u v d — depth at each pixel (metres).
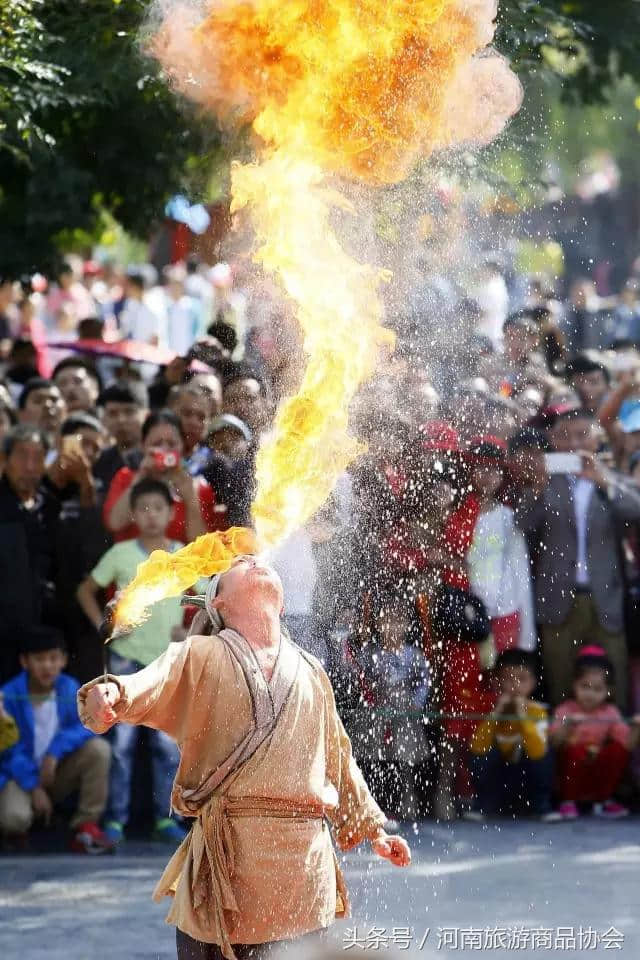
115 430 25.88
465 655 23.27
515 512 24.38
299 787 11.89
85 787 22.22
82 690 11.42
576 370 28.58
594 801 24.27
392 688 22.86
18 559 22.94
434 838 22.45
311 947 11.84
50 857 21.70
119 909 18.92
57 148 26.92
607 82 28.88
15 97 22.77
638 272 59.44
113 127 26.92
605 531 24.84
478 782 23.66
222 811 11.80
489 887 19.72
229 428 22.98
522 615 23.97
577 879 20.08
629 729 24.33
